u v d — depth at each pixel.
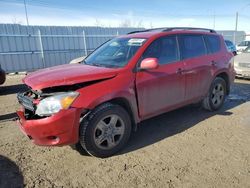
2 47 14.34
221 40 5.96
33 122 3.43
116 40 5.05
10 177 3.39
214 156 3.81
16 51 14.85
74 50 17.20
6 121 5.59
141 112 4.21
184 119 5.41
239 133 4.64
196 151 3.98
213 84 5.62
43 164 3.71
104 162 3.73
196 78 5.09
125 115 3.96
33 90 3.66
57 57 16.52
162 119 5.44
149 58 3.99
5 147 4.27
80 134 3.62
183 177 3.31
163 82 4.43
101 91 3.65
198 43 5.31
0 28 14.20
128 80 3.95
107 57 4.57
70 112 3.42
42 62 15.91
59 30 16.34
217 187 3.09
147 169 3.52
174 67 4.64
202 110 5.94
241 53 10.93
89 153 3.79
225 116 5.55
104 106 3.73
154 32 4.79
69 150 4.11
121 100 3.97
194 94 5.14
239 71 9.86
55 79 3.53
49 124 3.37
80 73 3.73
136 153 3.97
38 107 3.47
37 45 15.59
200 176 3.32
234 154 3.86
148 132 4.77
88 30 17.66
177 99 4.79
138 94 4.09
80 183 3.25
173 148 4.10
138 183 3.21
